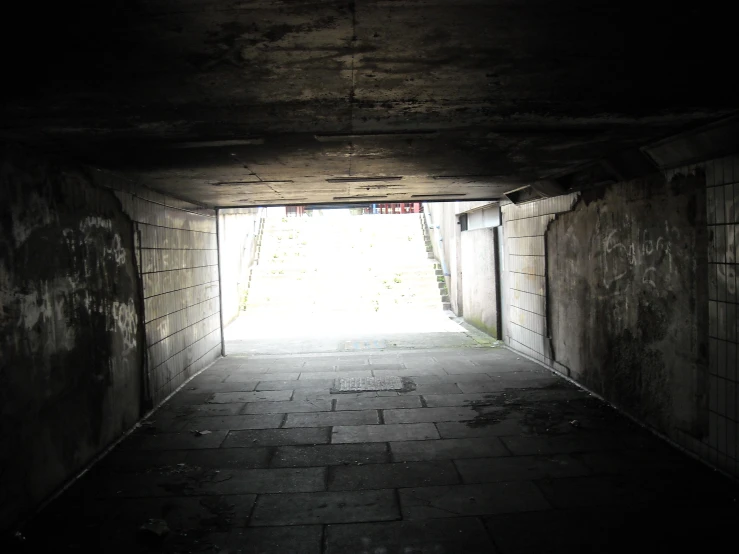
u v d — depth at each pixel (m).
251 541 3.34
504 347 9.59
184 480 4.23
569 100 3.25
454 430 5.25
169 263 6.89
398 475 4.26
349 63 2.62
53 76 2.63
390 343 10.26
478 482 4.09
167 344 6.67
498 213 10.06
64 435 4.16
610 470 4.24
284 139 3.98
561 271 7.16
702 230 4.26
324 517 3.62
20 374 3.59
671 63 2.71
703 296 4.27
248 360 8.97
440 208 16.23
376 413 5.84
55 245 4.12
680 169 4.51
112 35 2.23
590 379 6.40
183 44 2.34
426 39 2.38
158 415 5.91
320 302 14.36
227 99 3.07
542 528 3.41
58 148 3.90
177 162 4.77
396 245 17.53
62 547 3.29
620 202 5.54
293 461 4.58
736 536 3.26
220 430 5.39
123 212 5.48
